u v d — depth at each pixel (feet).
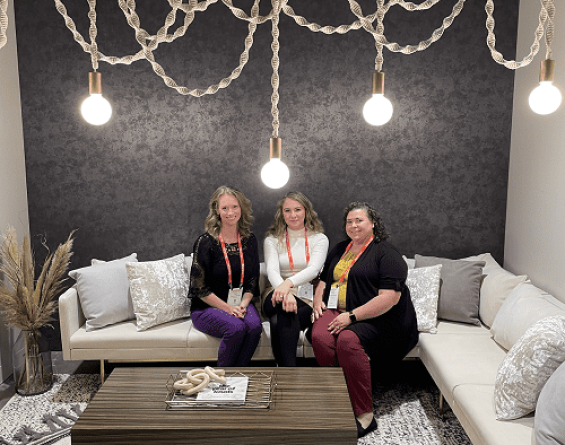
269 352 10.94
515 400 7.00
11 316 10.55
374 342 9.94
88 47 5.15
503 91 12.69
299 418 7.05
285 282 10.93
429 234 13.21
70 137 12.87
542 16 5.32
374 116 5.30
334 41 12.62
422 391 11.09
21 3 12.38
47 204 13.08
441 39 12.57
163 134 12.91
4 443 9.11
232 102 12.80
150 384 8.15
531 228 11.59
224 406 7.38
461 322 11.39
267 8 12.55
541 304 9.04
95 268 11.46
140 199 13.11
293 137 12.92
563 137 10.11
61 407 10.48
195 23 12.55
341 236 13.24
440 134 12.89
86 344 10.69
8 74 12.11
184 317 11.78
